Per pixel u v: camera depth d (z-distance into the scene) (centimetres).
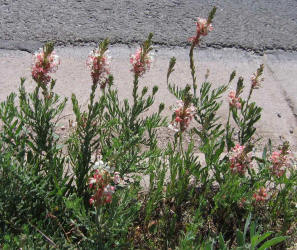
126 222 39
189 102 43
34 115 46
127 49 82
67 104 68
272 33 91
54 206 41
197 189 52
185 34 88
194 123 67
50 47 41
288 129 70
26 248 36
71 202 36
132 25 88
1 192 40
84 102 69
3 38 81
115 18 89
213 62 83
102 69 43
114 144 45
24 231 37
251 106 52
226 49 86
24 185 41
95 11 91
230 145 52
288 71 83
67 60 78
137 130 48
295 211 48
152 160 48
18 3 90
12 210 42
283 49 88
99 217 37
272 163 46
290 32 92
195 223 44
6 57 77
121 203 40
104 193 34
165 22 90
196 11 94
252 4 100
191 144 49
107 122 49
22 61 77
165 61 81
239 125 54
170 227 46
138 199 49
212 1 99
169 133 65
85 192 45
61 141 60
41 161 45
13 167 41
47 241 38
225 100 73
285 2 102
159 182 46
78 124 47
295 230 49
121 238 40
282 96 76
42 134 45
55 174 43
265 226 49
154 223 47
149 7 94
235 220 50
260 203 49
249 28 92
